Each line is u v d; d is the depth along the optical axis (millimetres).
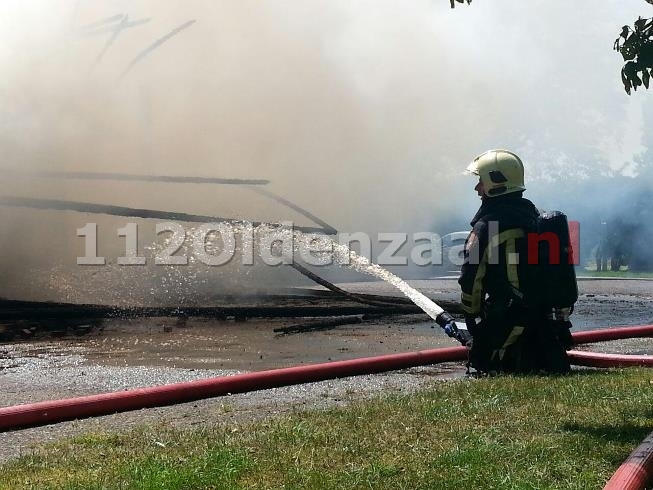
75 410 4723
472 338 5957
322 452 3506
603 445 3559
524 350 5867
